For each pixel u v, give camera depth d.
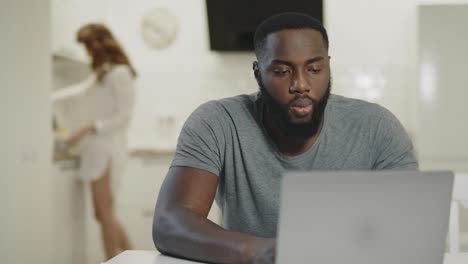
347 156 1.21
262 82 1.08
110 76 3.31
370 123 1.24
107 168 3.29
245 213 1.21
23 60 2.91
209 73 4.23
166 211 1.03
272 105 1.06
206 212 1.10
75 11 3.70
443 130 3.50
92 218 3.66
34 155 2.91
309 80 1.02
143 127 4.27
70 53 3.44
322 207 0.67
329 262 0.69
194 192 1.09
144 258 0.98
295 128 1.06
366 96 4.10
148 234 3.84
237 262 0.88
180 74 4.25
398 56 4.07
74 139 3.26
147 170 3.83
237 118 1.22
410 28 4.04
